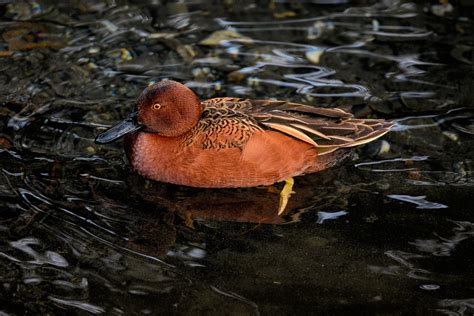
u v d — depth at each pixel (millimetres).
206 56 14492
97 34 14977
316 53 14656
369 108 13094
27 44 14508
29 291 9039
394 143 12359
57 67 13930
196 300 9008
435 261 9828
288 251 9969
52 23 15227
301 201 11102
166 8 16000
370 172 11727
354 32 15320
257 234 10320
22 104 12914
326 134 11312
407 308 9000
